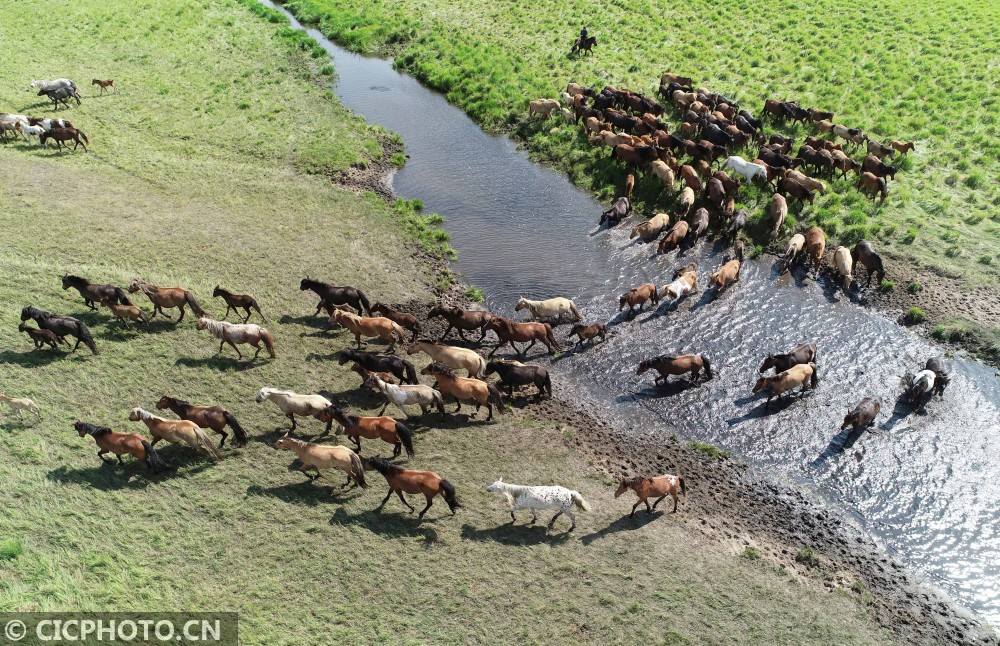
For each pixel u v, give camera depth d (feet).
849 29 150.92
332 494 50.98
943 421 61.98
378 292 76.48
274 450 54.29
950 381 66.54
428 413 60.18
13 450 50.11
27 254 72.90
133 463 51.42
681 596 45.57
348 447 55.42
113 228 80.02
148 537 45.62
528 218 93.91
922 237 86.89
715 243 87.56
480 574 45.91
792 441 59.88
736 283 80.53
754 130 105.19
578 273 82.53
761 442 59.82
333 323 70.13
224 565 44.60
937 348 71.26
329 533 47.67
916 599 47.52
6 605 39.37
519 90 126.82
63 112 107.24
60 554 43.24
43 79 118.62
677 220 90.89
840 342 71.77
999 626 45.91
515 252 86.43
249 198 90.79
